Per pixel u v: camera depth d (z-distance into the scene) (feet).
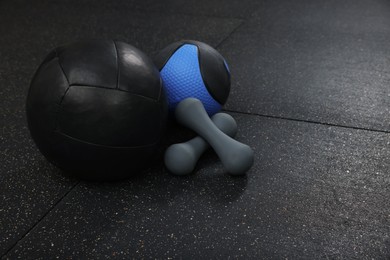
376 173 4.85
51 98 4.19
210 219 4.24
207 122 4.85
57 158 4.38
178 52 5.23
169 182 4.72
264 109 6.15
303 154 5.16
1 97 6.57
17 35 9.06
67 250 3.92
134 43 8.63
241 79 7.04
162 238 4.03
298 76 7.13
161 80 4.59
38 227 4.17
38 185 4.71
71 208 4.39
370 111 6.10
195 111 4.90
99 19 9.95
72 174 4.58
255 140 5.43
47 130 4.25
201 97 5.13
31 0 11.21
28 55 8.12
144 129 4.33
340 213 4.30
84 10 10.52
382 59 7.75
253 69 7.40
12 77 7.24
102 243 3.99
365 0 10.88
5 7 10.73
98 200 4.49
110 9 10.59
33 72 7.44
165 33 9.11
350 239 4.00
